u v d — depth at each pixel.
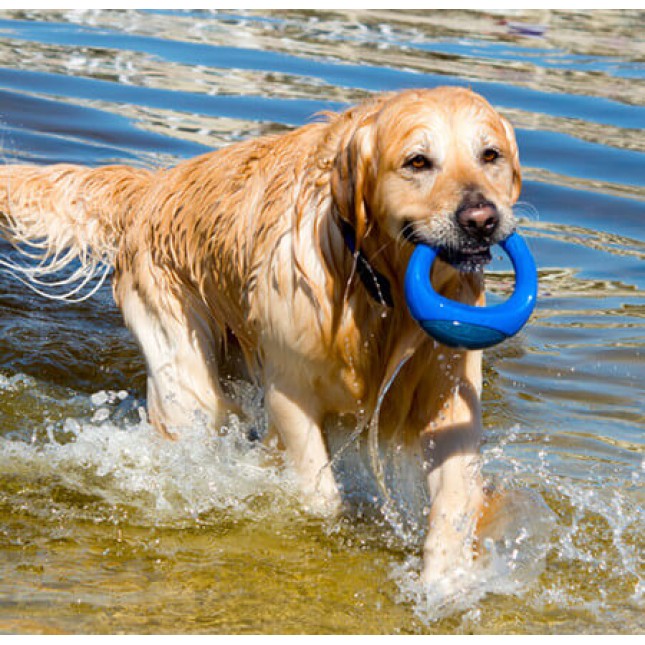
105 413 9.55
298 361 7.56
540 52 19.55
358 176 6.79
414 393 7.62
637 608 7.03
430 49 19.14
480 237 6.31
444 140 6.44
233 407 9.07
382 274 7.17
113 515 7.94
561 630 6.75
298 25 20.81
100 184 9.88
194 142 14.23
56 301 11.55
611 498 8.20
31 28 19.58
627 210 13.30
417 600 7.02
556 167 14.29
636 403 9.62
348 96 15.84
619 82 17.77
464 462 7.30
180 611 6.68
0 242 12.54
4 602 6.61
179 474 8.54
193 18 21.02
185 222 8.69
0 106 15.29
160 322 8.98
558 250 12.42
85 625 6.40
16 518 7.79
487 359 10.39
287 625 6.63
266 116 15.16
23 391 9.77
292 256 7.36
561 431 9.13
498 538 7.51
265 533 7.81
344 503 8.26
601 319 11.09
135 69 17.34
